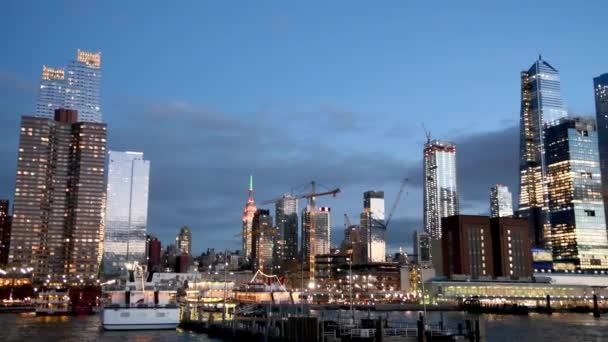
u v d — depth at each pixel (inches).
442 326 4554.6
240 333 5177.2
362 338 4170.8
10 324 7559.1
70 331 6456.7
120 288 7022.6
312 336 4133.9
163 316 6446.9
